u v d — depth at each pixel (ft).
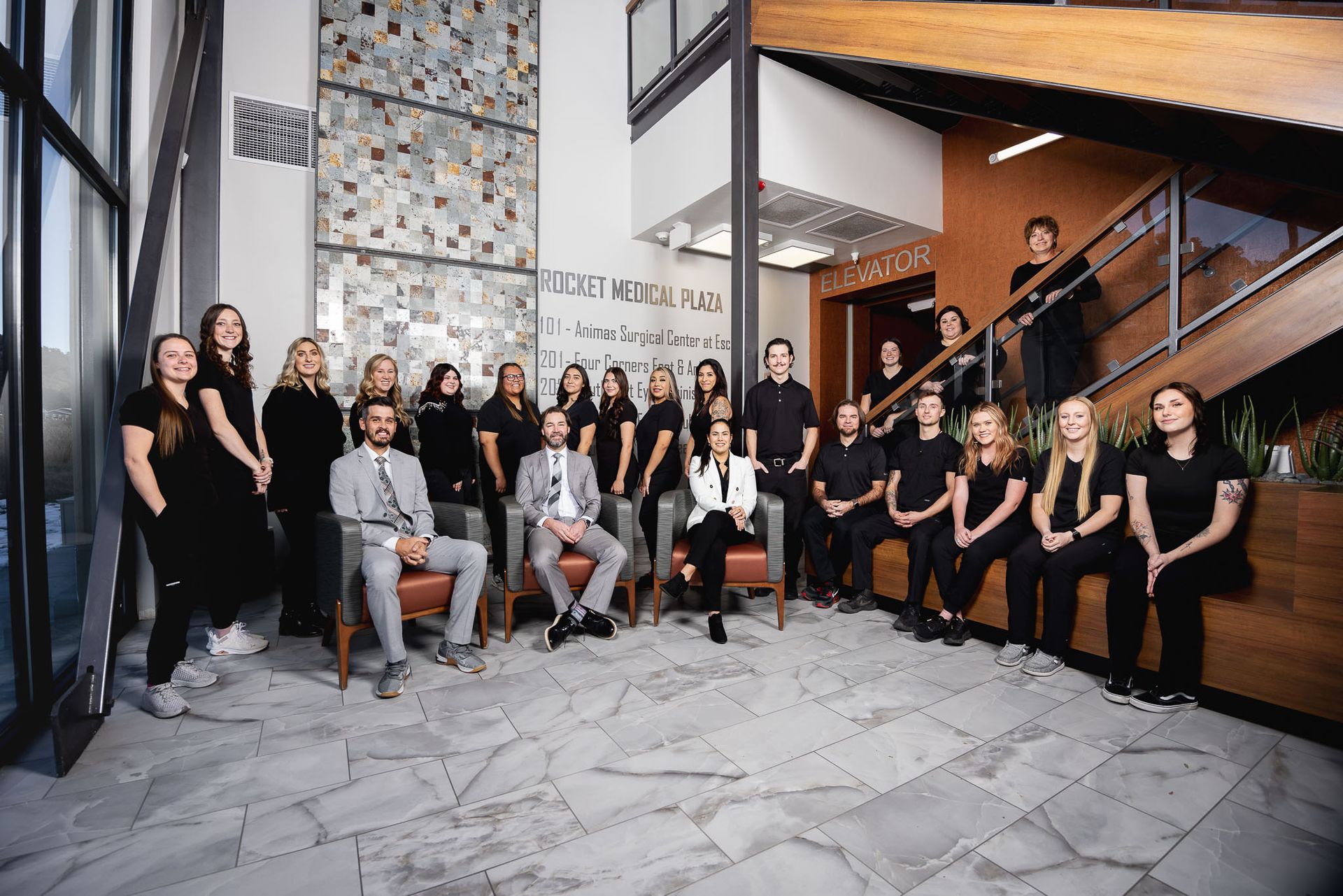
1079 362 12.65
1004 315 13.51
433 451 14.48
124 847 5.32
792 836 5.46
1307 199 11.11
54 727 6.37
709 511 11.72
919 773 6.49
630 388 20.35
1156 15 8.54
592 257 19.61
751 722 7.65
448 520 10.60
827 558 13.07
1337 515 7.02
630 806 5.92
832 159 16.69
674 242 19.15
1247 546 8.77
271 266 15.51
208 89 12.84
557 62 19.13
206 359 9.44
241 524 9.93
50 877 4.94
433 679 9.04
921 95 14.61
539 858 5.19
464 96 17.35
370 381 13.20
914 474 12.34
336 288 15.78
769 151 15.44
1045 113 12.76
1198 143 10.98
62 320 8.77
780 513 11.30
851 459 13.33
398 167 16.51
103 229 10.51
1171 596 7.95
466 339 17.39
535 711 7.97
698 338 21.76
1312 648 7.14
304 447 10.76
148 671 7.85
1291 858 5.16
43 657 7.44
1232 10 7.94
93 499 9.98
